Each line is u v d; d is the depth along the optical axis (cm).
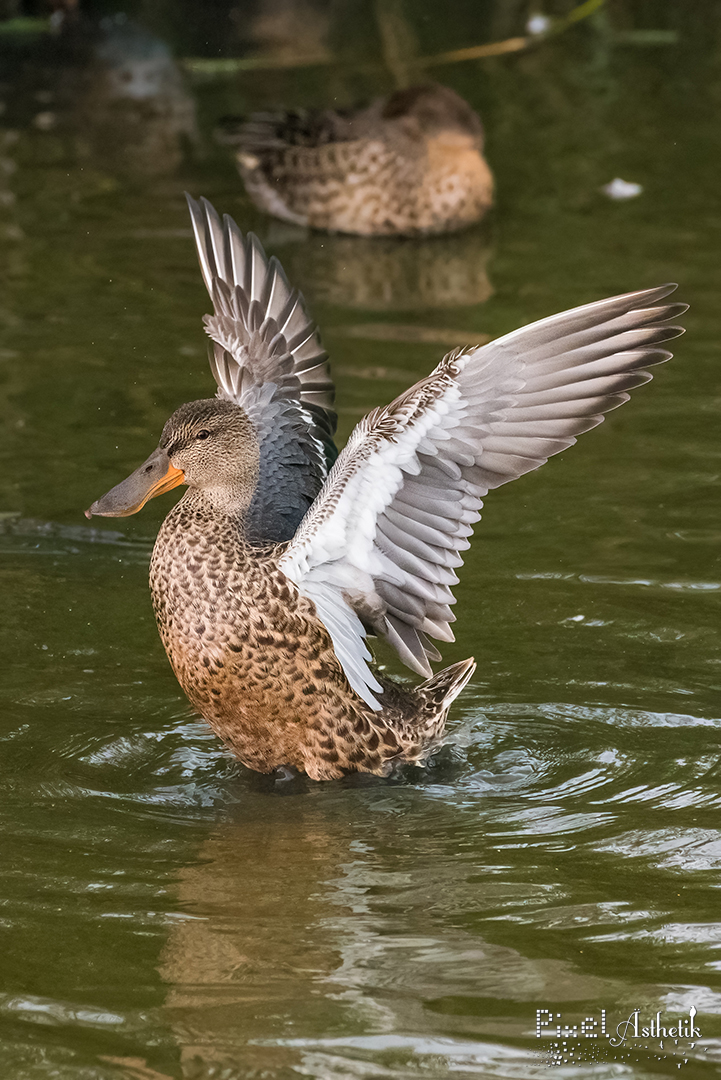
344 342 1488
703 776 866
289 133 1920
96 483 1231
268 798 868
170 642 902
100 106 2334
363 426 841
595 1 2652
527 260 1756
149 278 1689
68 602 1091
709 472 1258
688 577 1095
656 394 1416
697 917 698
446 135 1881
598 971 649
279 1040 598
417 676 1028
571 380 802
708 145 2195
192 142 2194
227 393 1037
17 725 933
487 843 790
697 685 973
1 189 1972
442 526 830
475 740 923
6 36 2692
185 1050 588
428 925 693
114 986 638
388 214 1869
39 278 1683
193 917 700
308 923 695
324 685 890
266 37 2748
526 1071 578
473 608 1066
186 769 899
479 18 2834
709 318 1562
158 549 900
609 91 2466
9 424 1331
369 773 912
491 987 638
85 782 869
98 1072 577
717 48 2708
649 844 782
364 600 868
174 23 2802
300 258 1786
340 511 841
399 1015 612
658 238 1820
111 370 1447
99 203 1938
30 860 764
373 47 2698
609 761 890
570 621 1046
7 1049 591
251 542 896
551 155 2162
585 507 1207
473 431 814
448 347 1465
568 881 739
